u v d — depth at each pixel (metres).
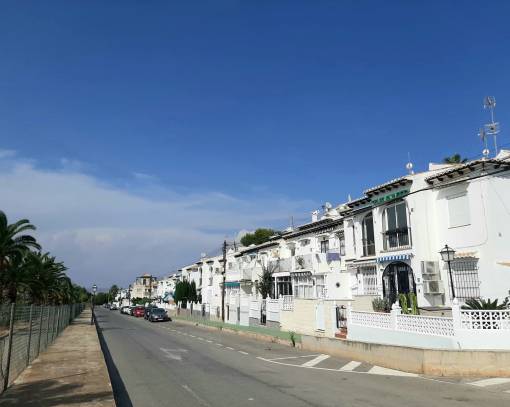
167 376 13.44
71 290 67.94
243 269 47.12
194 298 71.69
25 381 11.46
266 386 11.74
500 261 19.34
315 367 15.49
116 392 11.08
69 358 16.14
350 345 17.78
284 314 29.70
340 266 31.30
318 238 36.06
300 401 9.89
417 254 22.16
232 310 41.28
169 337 29.23
